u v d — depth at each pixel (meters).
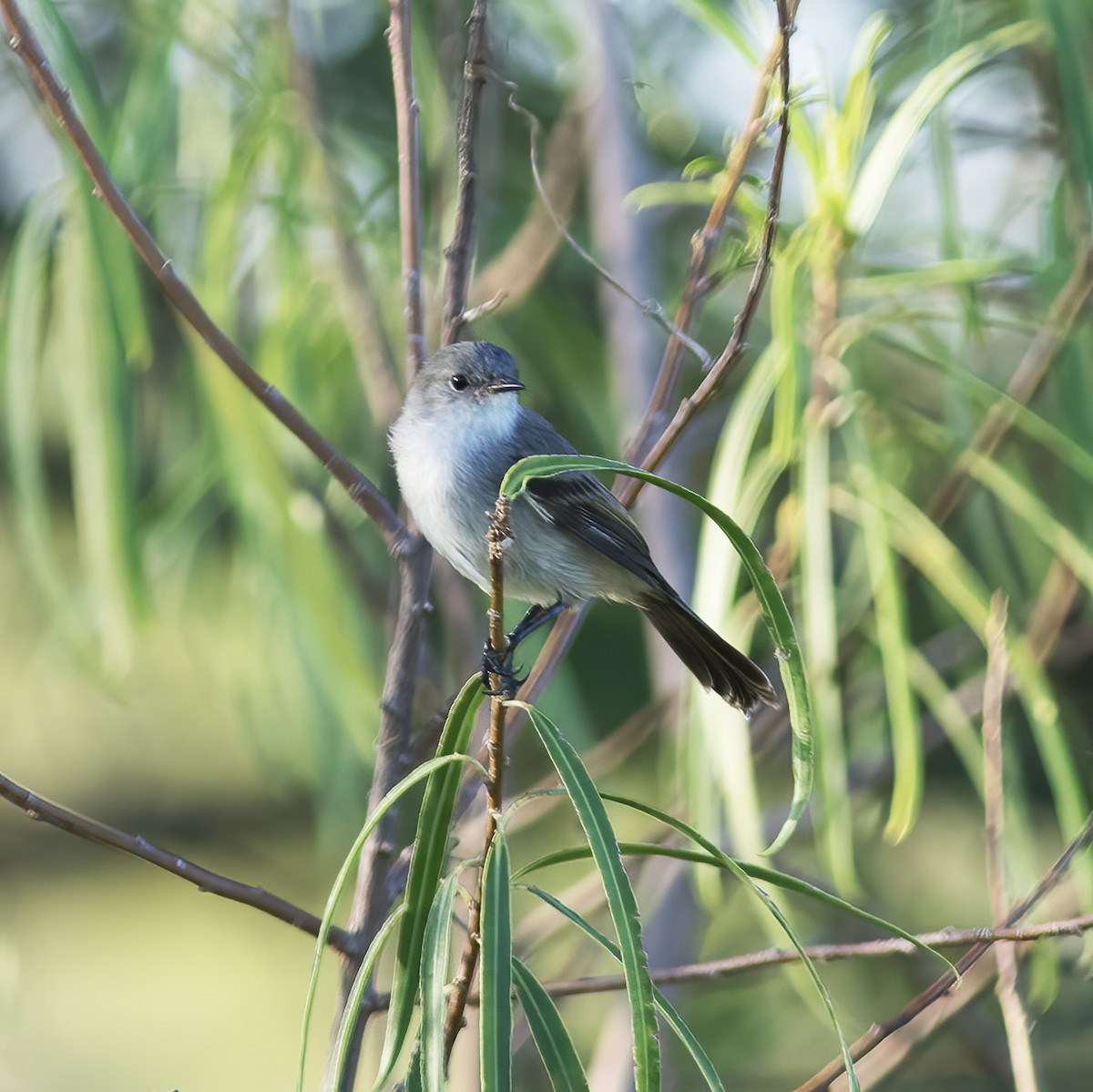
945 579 7.10
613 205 8.79
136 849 4.91
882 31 6.83
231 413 7.62
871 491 7.07
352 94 9.62
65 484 9.73
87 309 6.97
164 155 7.86
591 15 8.95
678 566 8.57
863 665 8.77
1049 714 7.05
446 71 7.70
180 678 11.24
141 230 5.52
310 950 14.32
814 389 7.11
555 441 7.73
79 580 9.66
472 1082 6.13
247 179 7.79
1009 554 9.82
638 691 12.59
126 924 13.85
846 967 9.85
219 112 8.12
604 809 3.92
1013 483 7.38
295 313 8.09
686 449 8.85
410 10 6.13
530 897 10.61
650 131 8.86
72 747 12.82
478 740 7.03
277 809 13.01
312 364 8.33
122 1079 12.32
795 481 7.70
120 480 7.02
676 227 9.78
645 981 3.74
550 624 8.53
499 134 9.20
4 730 12.57
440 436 7.39
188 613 9.27
